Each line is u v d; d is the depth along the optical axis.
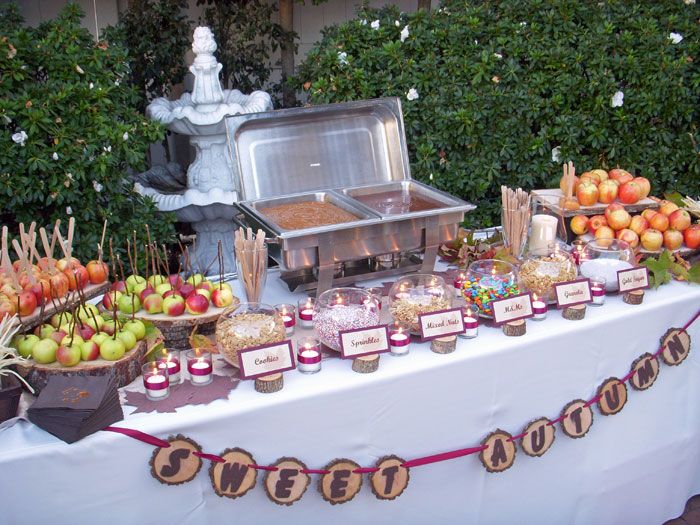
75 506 1.59
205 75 3.61
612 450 2.29
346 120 2.72
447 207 2.34
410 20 3.38
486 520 2.12
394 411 1.86
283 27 4.69
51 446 1.54
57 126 3.15
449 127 3.36
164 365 1.73
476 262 2.16
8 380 1.63
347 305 1.92
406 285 2.03
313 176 2.66
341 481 1.80
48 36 3.23
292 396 1.72
